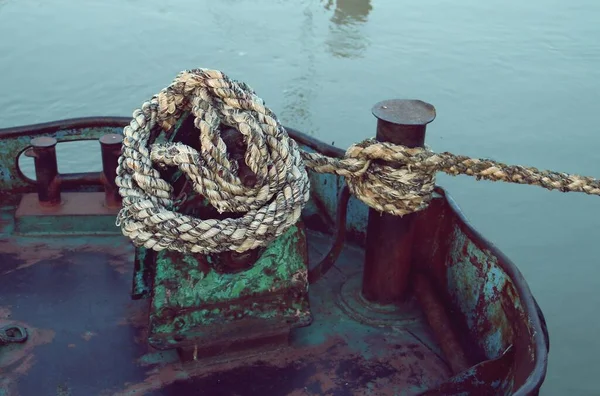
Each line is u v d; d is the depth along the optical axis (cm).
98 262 264
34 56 904
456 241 236
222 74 191
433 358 226
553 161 734
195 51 959
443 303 247
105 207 282
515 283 203
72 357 219
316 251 279
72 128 288
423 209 233
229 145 194
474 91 876
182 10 1088
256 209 191
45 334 227
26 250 269
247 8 1109
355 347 228
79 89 838
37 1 1070
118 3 1094
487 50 974
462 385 195
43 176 274
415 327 239
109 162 272
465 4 1146
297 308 215
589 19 1080
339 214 236
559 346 542
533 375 172
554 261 618
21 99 811
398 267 239
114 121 290
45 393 205
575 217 677
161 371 213
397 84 898
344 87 891
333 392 210
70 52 923
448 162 212
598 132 787
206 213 204
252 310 212
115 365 216
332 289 255
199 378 211
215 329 209
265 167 187
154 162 192
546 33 1027
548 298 580
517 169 208
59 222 277
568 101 844
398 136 214
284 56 964
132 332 229
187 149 186
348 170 218
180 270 210
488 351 219
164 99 195
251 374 213
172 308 207
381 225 232
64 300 243
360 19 1077
